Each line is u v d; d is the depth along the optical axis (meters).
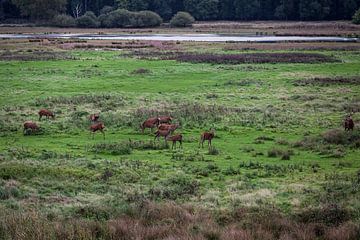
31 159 62.59
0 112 93.94
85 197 47.72
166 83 127.81
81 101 104.38
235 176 56.22
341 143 71.44
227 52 193.00
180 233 34.41
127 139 75.38
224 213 41.44
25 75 137.62
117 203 44.88
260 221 37.97
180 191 49.41
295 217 39.59
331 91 116.88
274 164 60.84
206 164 61.25
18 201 45.75
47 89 118.62
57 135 77.75
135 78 134.62
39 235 32.50
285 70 149.50
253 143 72.94
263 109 96.94
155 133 75.19
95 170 57.66
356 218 38.47
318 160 63.28
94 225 35.41
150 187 51.47
